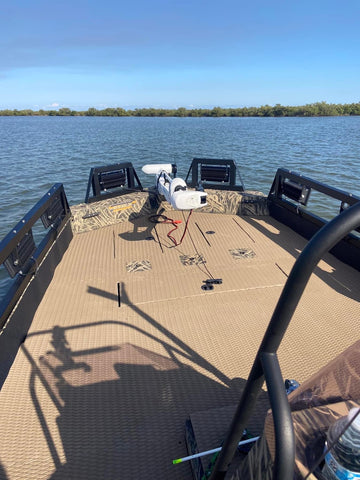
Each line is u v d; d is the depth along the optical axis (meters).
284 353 2.78
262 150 27.19
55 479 1.87
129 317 3.28
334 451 0.80
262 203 5.91
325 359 2.71
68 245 4.88
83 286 3.83
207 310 3.37
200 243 4.91
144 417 2.23
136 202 5.84
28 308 3.17
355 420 0.78
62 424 2.19
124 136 42.25
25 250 3.22
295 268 0.71
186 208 4.05
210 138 38.25
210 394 2.39
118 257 4.52
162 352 2.80
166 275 4.04
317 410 0.95
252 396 0.91
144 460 1.96
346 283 3.80
